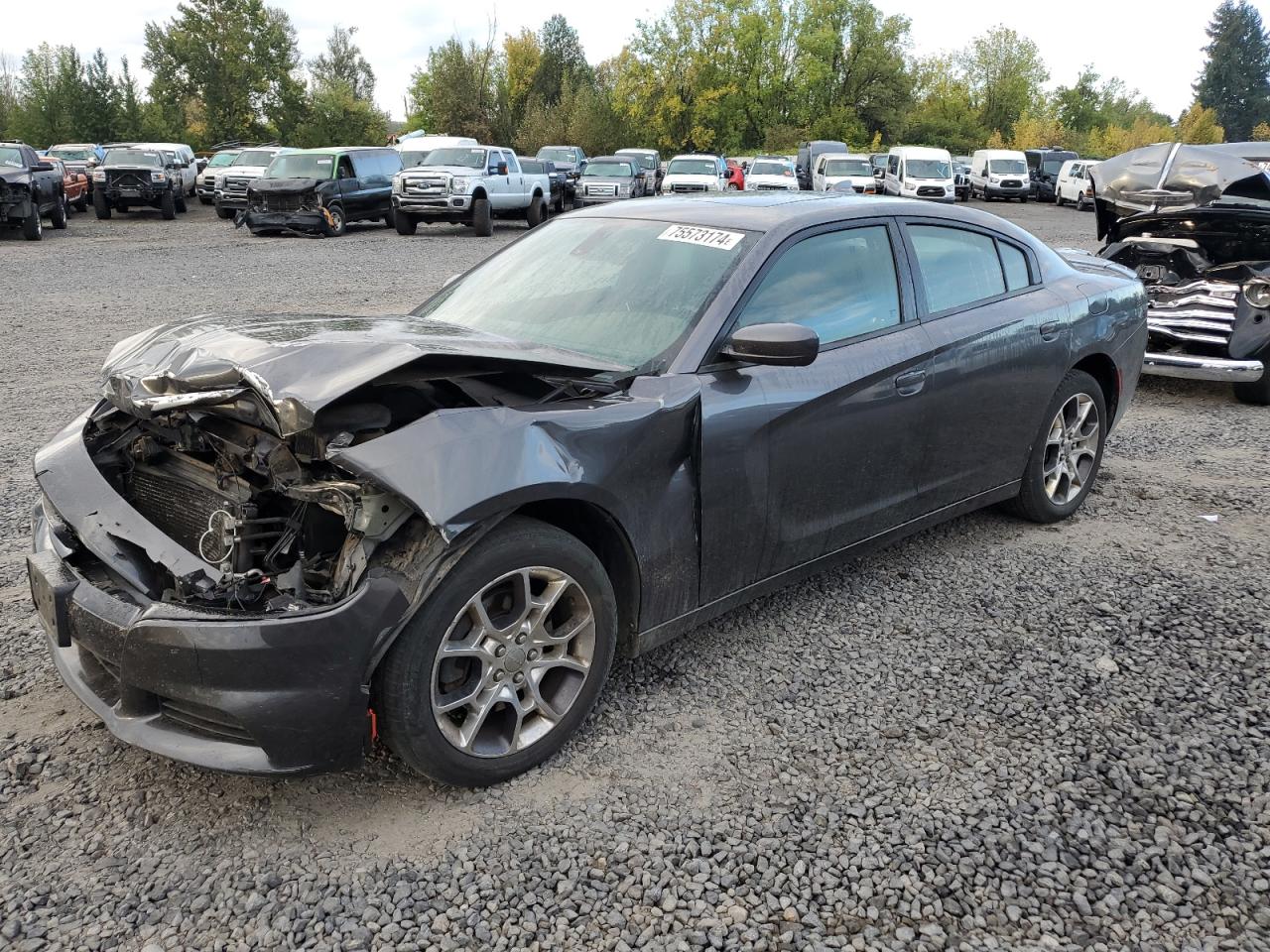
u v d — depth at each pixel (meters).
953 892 2.47
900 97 75.94
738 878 2.51
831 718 3.25
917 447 3.98
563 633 2.93
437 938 2.31
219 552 2.69
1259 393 7.79
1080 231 24.25
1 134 61.16
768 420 3.33
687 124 70.12
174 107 61.44
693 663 3.60
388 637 2.50
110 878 2.47
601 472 2.86
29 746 3.03
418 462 2.48
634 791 2.85
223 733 2.53
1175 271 8.42
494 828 2.69
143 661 2.49
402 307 11.66
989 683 3.48
